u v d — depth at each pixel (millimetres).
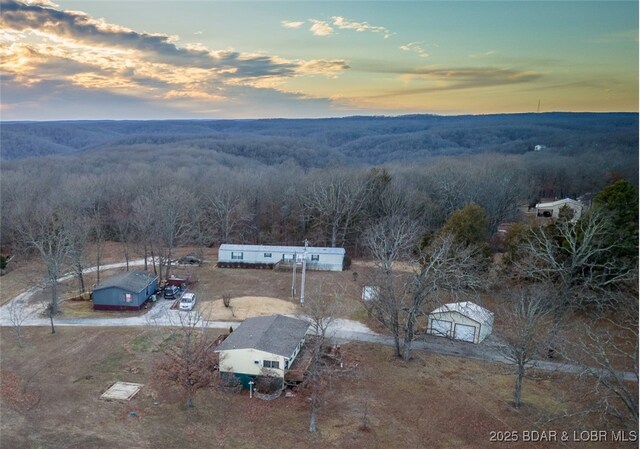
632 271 36188
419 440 25391
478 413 27703
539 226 44156
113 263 57000
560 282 40250
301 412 27781
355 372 32000
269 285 49625
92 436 24984
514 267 41656
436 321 37812
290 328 33969
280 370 29688
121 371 31453
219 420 26844
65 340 35875
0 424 25719
